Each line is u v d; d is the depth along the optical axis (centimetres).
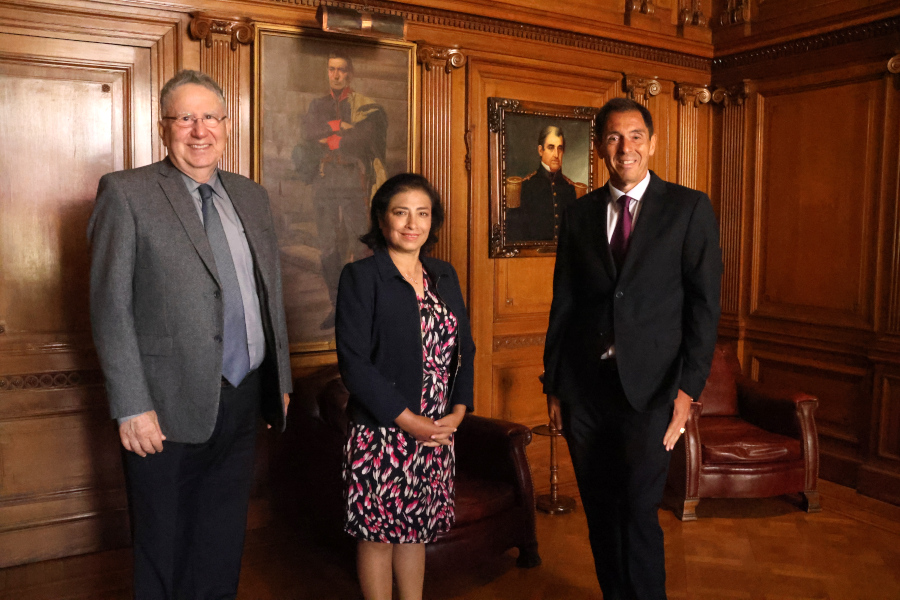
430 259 259
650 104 541
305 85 400
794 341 510
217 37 376
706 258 247
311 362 412
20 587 328
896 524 404
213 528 246
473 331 477
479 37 461
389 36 405
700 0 550
